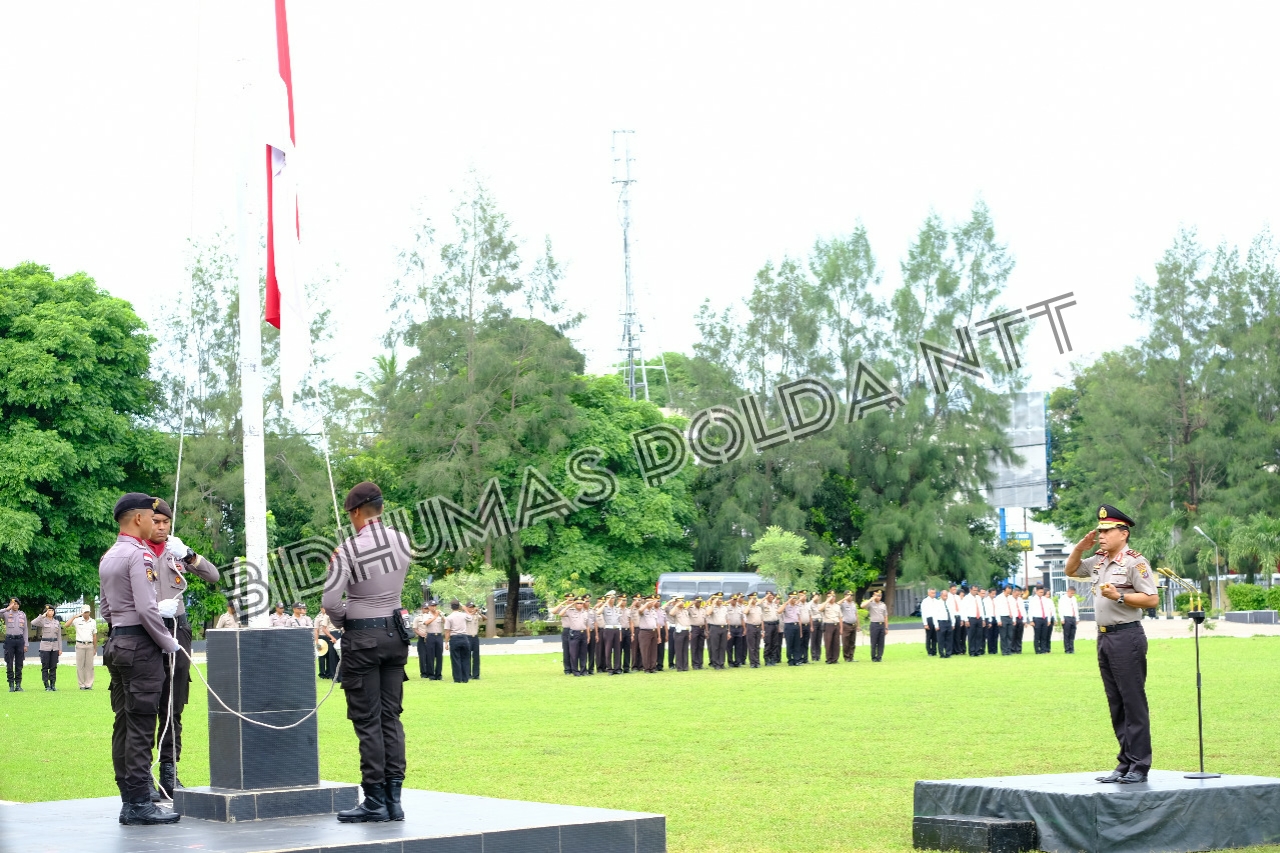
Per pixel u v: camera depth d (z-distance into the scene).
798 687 26.42
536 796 12.26
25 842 8.35
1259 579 64.94
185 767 15.38
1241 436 65.12
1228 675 26.48
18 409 43.12
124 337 45.06
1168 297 67.56
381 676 8.95
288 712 9.49
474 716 21.11
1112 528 10.15
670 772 13.90
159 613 9.29
